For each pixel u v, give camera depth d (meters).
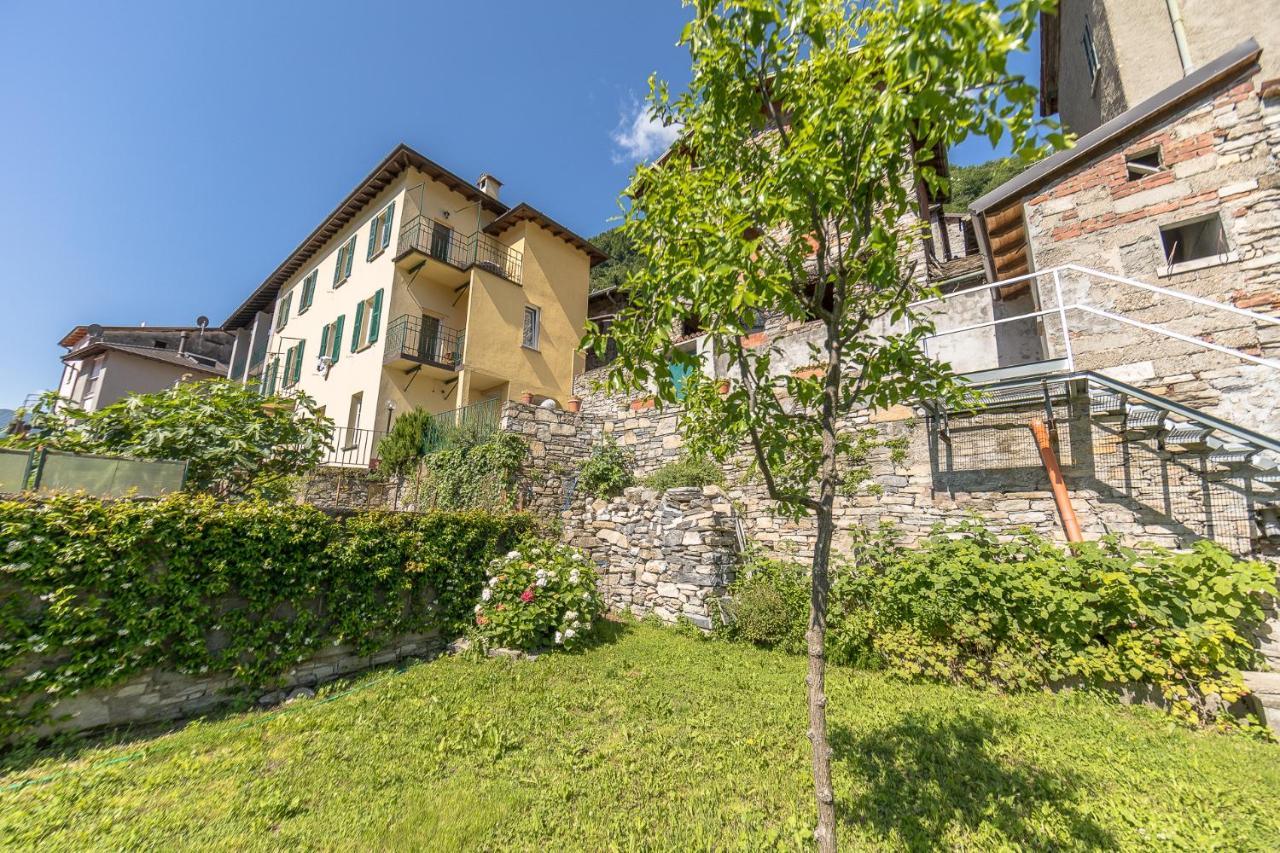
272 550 4.91
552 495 9.63
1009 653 4.75
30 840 2.64
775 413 2.85
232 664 4.55
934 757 3.53
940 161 9.34
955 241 14.45
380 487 11.55
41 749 3.64
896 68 1.70
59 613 3.74
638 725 4.05
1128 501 5.41
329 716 4.16
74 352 21.58
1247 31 7.20
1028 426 6.06
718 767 3.42
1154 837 2.66
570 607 6.39
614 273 20.92
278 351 18.64
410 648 5.92
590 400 11.72
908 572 5.44
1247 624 4.39
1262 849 2.58
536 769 3.42
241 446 6.16
